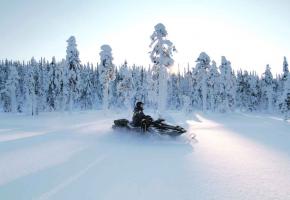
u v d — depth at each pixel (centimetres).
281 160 840
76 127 2056
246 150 1032
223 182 599
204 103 7012
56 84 7438
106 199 495
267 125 2833
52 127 2205
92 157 870
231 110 7256
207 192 534
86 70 9812
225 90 7025
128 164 773
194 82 8400
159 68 4212
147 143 1201
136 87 8975
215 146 1137
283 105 4594
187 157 882
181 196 511
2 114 7412
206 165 765
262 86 9731
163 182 598
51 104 7981
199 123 3184
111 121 3034
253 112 8988
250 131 1933
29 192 531
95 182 595
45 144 1144
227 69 7106
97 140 1272
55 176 641
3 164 762
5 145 1112
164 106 4212
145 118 1292
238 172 687
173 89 10675
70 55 5947
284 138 1465
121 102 9100
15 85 8438
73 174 659
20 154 912
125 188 555
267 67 9625
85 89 9562
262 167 743
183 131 1276
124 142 1221
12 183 587
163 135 1270
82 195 515
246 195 518
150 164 774
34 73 8119
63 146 1093
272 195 518
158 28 4253
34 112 6819
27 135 1530
